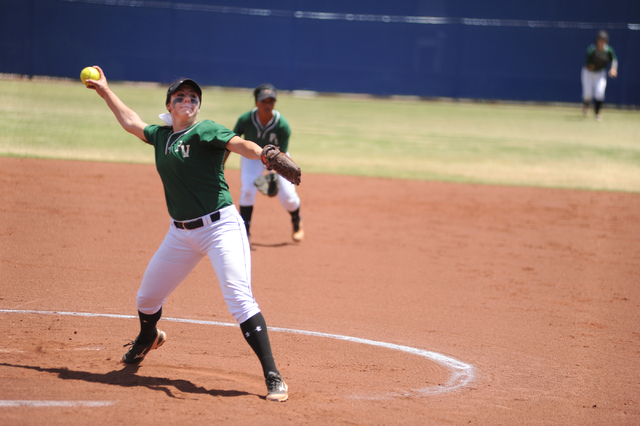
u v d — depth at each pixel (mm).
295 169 13641
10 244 28500
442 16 132000
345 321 21188
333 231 36312
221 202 14734
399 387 15859
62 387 14438
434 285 26312
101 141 61906
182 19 128625
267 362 14680
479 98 131500
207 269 26984
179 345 18203
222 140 14156
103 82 15844
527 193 50688
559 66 128625
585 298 25281
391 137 77750
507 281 27438
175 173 14336
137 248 29344
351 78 132750
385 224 38812
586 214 43656
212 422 13031
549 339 20328
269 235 34625
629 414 14844
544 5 129875
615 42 124250
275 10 133250
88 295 22266
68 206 37375
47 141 59500
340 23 130750
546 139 80062
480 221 40656
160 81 129625
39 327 18766
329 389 15492
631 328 21828
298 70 132375
